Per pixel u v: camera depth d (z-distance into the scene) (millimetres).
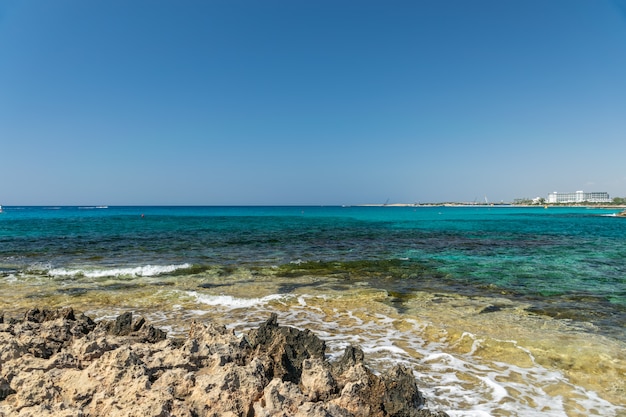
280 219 92250
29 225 58594
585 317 12242
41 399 5785
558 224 72625
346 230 52656
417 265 21938
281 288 16125
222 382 5836
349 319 12086
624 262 23438
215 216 112812
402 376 7191
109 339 7590
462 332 10664
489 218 103562
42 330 8289
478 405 7020
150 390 5648
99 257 24953
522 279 18219
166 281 17406
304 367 6945
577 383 7910
